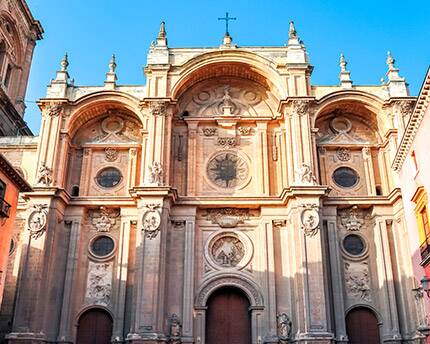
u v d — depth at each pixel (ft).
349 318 109.19
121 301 107.76
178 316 106.52
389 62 127.24
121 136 127.34
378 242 112.68
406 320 105.29
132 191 112.37
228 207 116.67
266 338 104.63
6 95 137.69
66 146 120.37
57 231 111.96
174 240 113.19
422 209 92.07
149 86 123.85
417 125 92.48
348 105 125.39
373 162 123.85
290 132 119.14
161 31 131.75
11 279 110.11
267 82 128.57
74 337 106.52
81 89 126.00
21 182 94.38
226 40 132.46
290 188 110.22
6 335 99.19
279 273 110.73
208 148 124.77
